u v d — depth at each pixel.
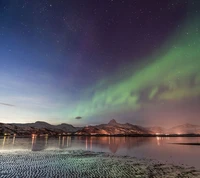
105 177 15.55
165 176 15.88
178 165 21.83
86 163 23.25
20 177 15.28
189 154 34.00
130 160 26.20
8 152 35.25
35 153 34.19
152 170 18.66
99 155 32.22
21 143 65.12
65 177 15.48
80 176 15.89
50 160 25.64
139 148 48.28
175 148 48.12
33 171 17.83
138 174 16.70
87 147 51.22
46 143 67.81
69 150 41.41
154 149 45.12
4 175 15.97
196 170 18.66
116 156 30.94
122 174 16.73
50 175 16.16
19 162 23.47
